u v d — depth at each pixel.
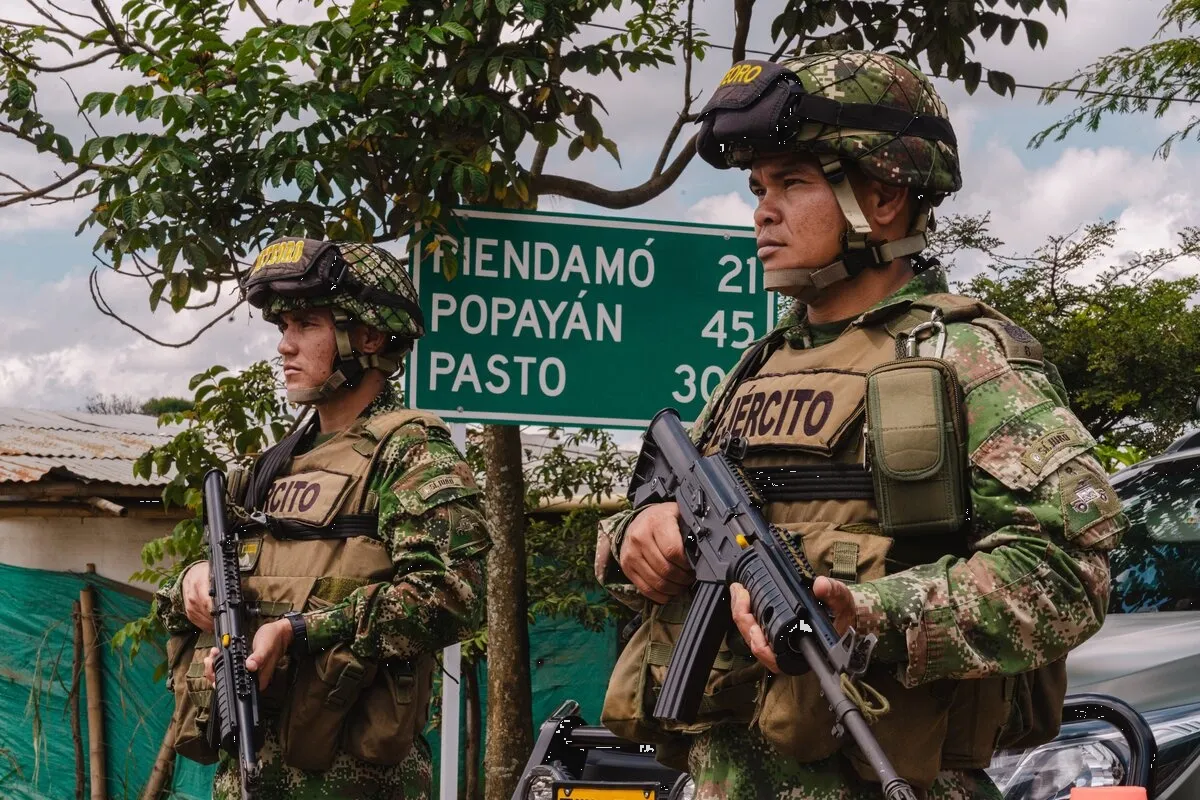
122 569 10.04
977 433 2.09
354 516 3.46
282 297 3.62
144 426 12.57
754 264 5.95
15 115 6.27
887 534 2.13
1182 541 4.34
